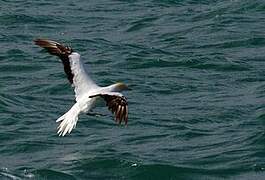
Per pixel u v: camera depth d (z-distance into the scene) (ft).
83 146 83.25
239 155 80.79
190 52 118.93
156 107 96.02
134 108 95.30
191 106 96.48
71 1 148.15
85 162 79.20
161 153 81.97
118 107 49.60
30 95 98.84
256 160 79.56
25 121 89.76
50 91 100.37
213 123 91.04
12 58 112.98
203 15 138.10
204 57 115.03
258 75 108.58
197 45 122.42
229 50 120.47
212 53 118.01
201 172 77.71
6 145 83.56
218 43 123.03
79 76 52.75
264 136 84.02
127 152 81.71
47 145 83.46
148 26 133.18
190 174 77.41
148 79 106.73
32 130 87.45
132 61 113.91
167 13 140.87
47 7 143.02
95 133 86.94
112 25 134.00
